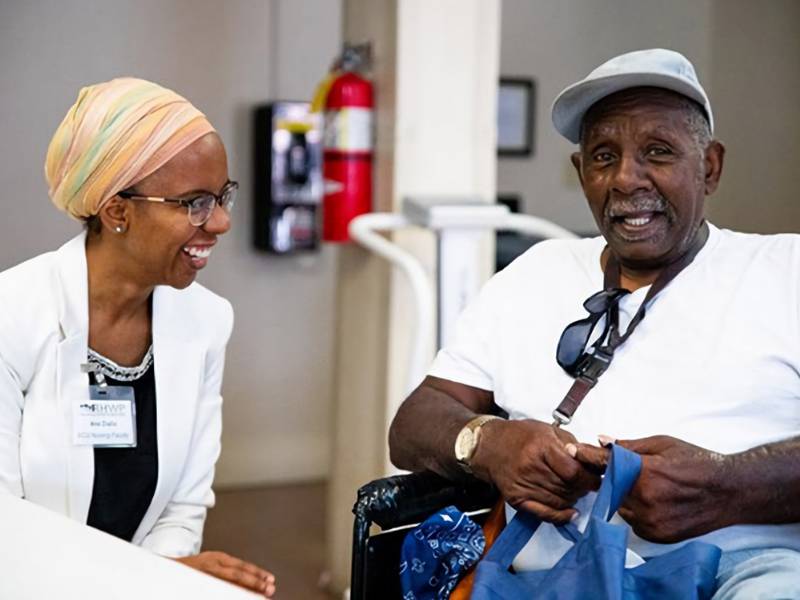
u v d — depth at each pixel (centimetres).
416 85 361
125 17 484
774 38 590
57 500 207
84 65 478
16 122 468
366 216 340
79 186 197
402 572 196
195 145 198
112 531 214
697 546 171
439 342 341
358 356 388
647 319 204
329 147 375
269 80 514
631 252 202
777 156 598
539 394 211
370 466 381
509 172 590
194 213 199
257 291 526
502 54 579
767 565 176
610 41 594
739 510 182
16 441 204
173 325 215
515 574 191
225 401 529
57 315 204
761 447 185
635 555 185
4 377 201
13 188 470
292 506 508
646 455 181
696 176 200
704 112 203
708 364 197
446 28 363
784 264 201
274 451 541
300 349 539
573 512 191
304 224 514
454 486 209
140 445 212
